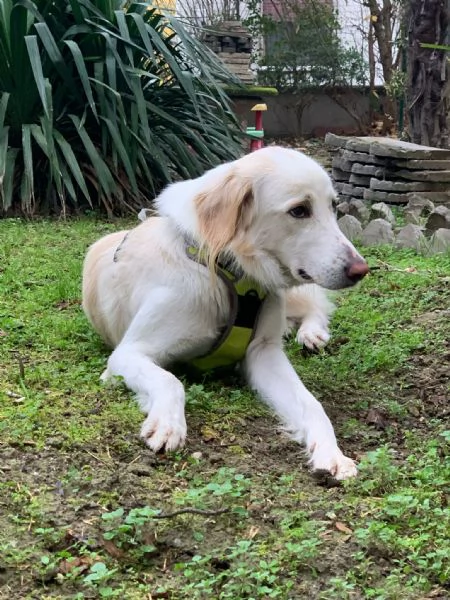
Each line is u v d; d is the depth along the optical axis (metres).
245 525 1.02
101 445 1.20
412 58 3.79
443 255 2.42
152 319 1.44
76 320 1.80
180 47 3.55
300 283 1.44
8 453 1.15
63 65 2.99
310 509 1.07
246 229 1.39
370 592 0.89
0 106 2.99
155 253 1.48
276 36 7.27
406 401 1.48
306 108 7.15
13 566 0.91
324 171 1.41
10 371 1.48
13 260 2.29
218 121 3.51
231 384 1.54
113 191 3.04
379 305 2.00
